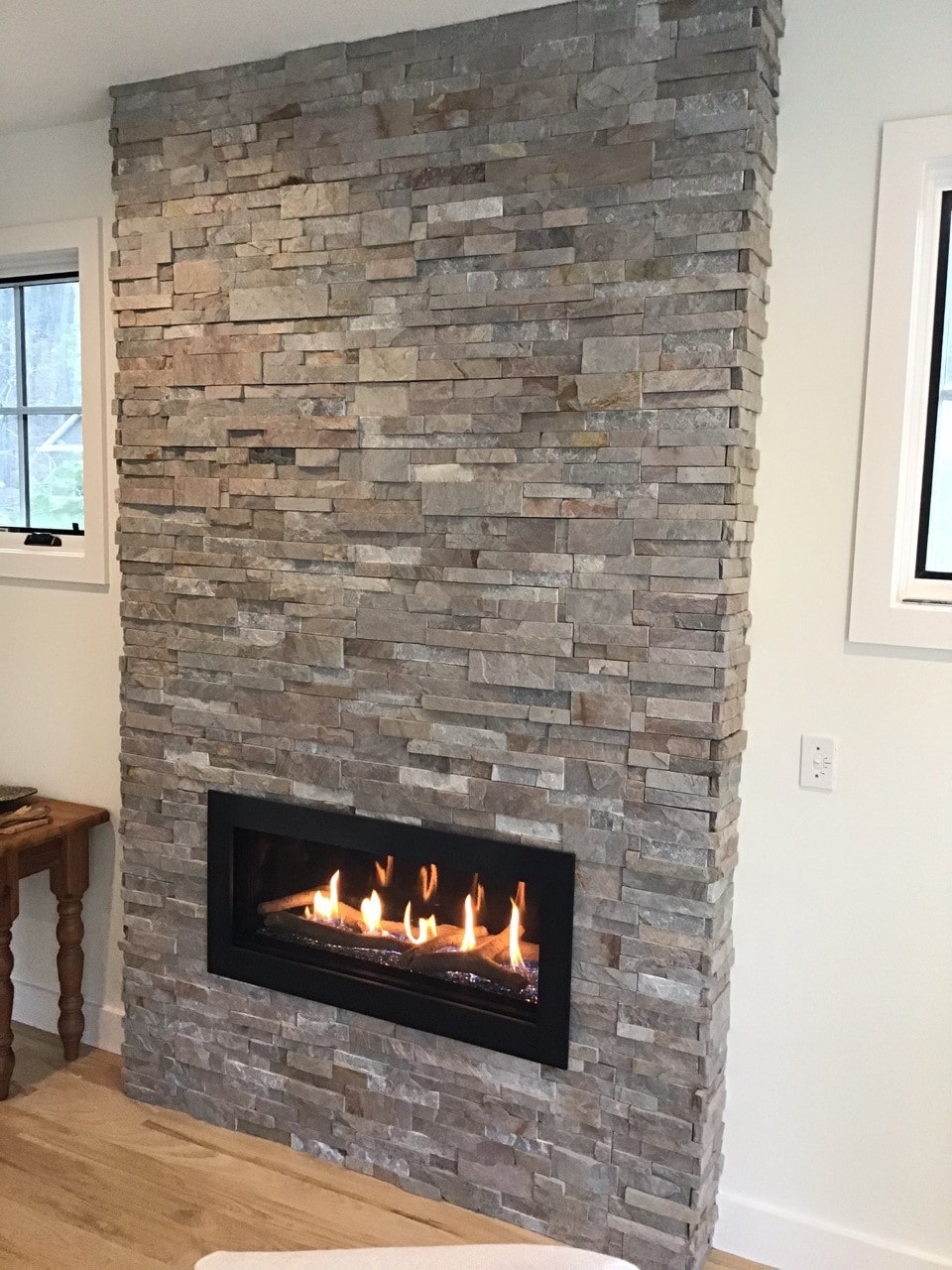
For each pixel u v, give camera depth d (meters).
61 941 3.02
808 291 2.12
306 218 2.40
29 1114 2.80
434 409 2.30
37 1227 2.36
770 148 2.06
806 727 2.21
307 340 2.43
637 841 2.19
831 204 2.09
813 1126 2.28
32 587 3.14
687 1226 2.23
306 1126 2.66
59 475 3.20
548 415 2.18
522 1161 2.39
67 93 2.66
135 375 2.67
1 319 3.23
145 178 2.60
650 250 2.07
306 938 2.65
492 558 2.27
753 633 2.22
